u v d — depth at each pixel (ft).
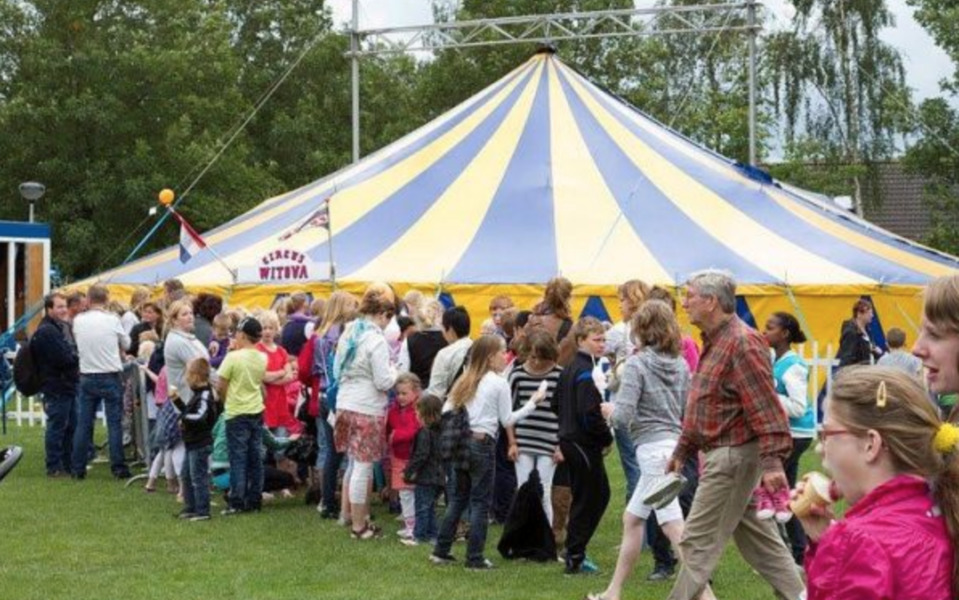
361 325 29.14
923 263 48.78
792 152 121.60
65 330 39.04
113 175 103.24
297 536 29.58
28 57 101.65
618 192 51.55
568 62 137.08
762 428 18.93
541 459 26.96
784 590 19.79
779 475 18.83
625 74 140.56
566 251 47.73
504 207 50.83
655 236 48.75
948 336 9.84
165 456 35.42
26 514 32.24
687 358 27.07
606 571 25.81
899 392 8.51
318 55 132.67
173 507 33.37
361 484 29.14
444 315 29.71
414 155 55.62
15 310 68.54
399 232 50.19
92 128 102.73
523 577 25.32
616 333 28.60
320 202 53.98
